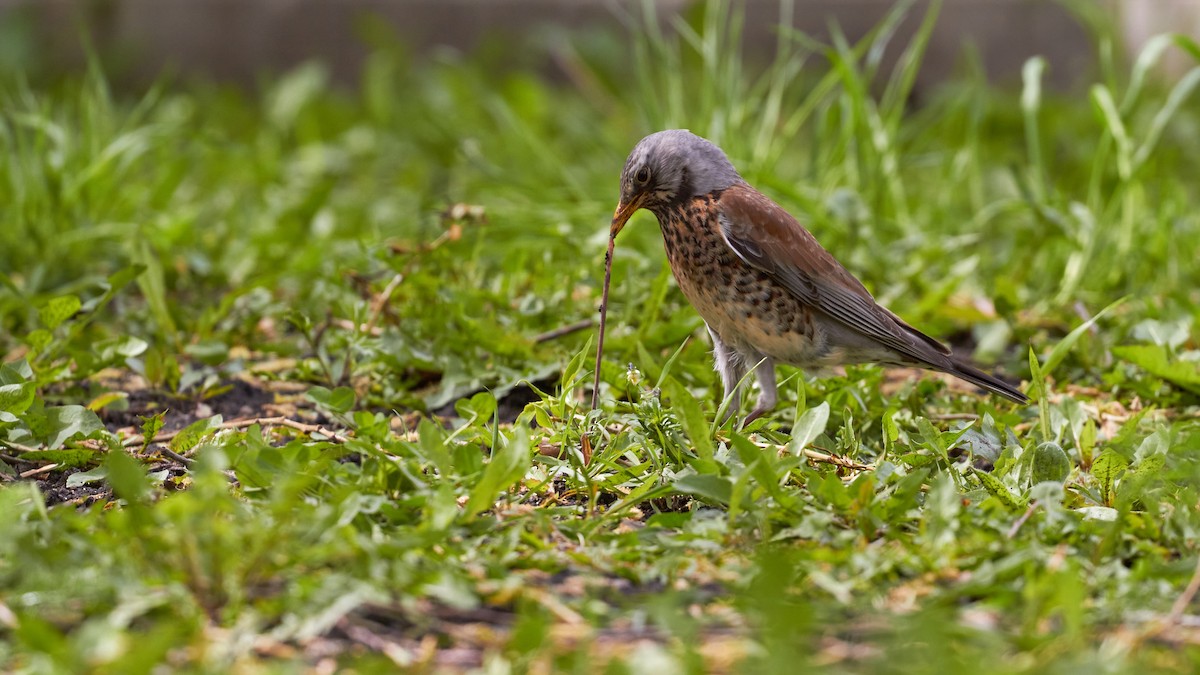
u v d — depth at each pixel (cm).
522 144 1797
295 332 1238
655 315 1098
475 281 1246
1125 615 601
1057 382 1110
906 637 559
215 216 1684
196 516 596
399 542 627
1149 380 1048
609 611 608
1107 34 1691
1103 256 1394
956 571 651
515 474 691
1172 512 720
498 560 657
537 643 541
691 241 1002
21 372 872
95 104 1616
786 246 981
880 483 758
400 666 551
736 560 674
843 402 975
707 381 1040
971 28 2222
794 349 1000
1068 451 898
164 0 2248
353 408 1016
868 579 637
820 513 691
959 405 1032
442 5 2291
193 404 1038
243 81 2284
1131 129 1491
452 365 1030
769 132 1475
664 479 780
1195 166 1958
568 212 1426
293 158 2030
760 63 2177
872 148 1438
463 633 586
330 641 577
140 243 1154
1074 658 540
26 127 1655
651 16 1477
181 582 594
